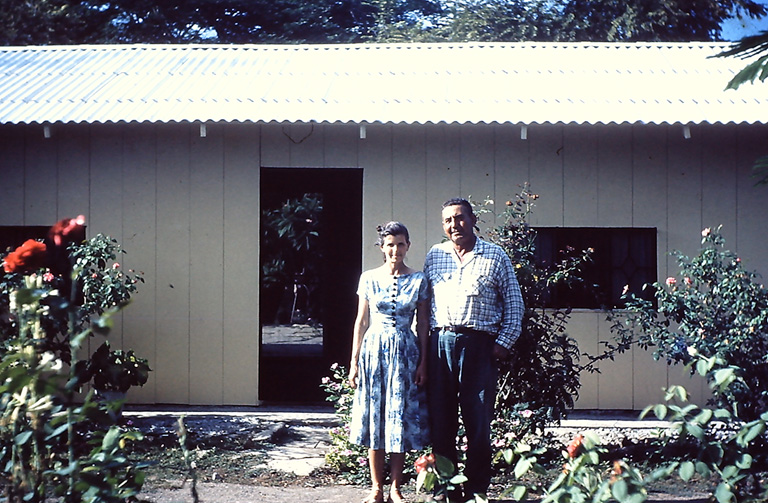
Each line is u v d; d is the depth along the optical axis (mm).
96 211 8641
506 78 9336
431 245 8539
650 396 8336
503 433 6203
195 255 8586
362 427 5391
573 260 6859
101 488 3076
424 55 10352
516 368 6215
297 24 23531
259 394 8906
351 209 9125
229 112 8242
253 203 8586
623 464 3191
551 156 8531
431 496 5414
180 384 8547
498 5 23141
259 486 6039
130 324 8555
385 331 5414
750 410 5996
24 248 3254
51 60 10203
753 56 3904
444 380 5387
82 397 7977
